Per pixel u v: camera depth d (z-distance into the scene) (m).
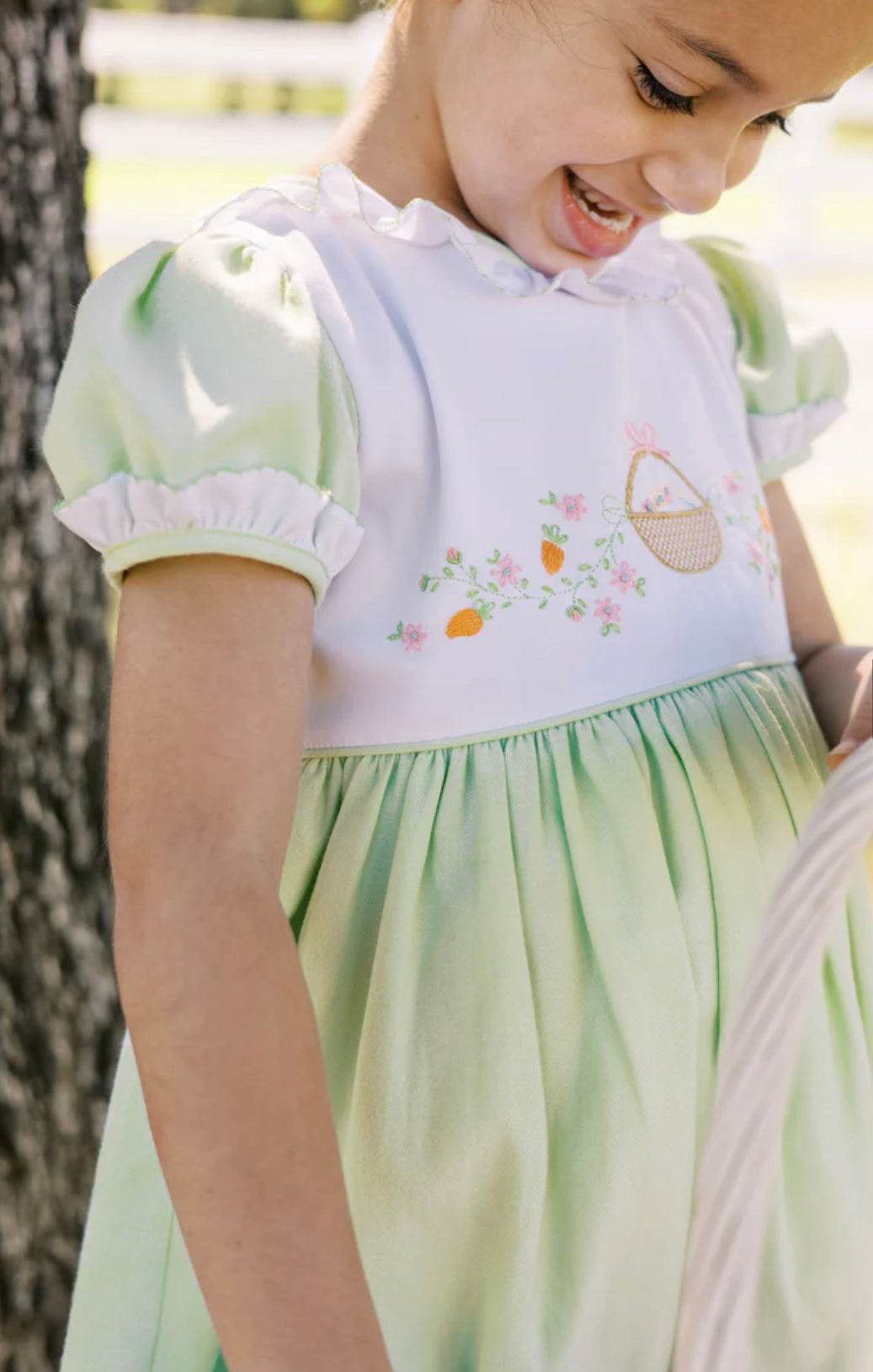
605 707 1.10
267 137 8.09
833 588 4.72
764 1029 0.93
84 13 1.95
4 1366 2.01
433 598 1.06
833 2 0.97
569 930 1.07
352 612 1.07
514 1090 1.03
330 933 1.08
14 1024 1.99
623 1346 1.07
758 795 1.15
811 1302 1.14
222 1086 0.88
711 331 1.31
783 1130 1.13
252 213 1.07
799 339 1.39
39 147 1.90
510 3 1.05
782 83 1.01
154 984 0.89
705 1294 0.95
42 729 1.98
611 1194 1.04
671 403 1.21
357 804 1.08
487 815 1.07
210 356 0.97
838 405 1.40
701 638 1.16
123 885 0.92
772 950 0.93
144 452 0.95
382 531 1.06
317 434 0.98
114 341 0.98
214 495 0.94
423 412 1.06
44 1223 2.02
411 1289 1.05
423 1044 1.04
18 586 1.95
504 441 1.09
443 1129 1.03
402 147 1.15
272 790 0.93
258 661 0.94
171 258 1.01
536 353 1.12
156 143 8.05
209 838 0.91
